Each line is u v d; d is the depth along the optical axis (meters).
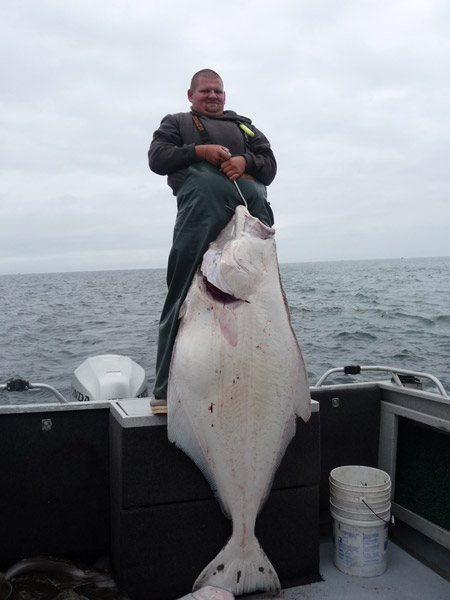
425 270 101.12
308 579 2.95
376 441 3.75
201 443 2.56
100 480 3.13
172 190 3.04
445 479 3.16
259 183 3.04
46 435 3.06
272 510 2.85
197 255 2.77
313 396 3.63
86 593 2.59
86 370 5.12
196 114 3.04
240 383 2.50
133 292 53.53
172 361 2.58
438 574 3.04
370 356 13.29
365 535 3.00
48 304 37.12
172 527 2.72
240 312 2.51
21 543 3.04
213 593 2.50
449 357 13.10
